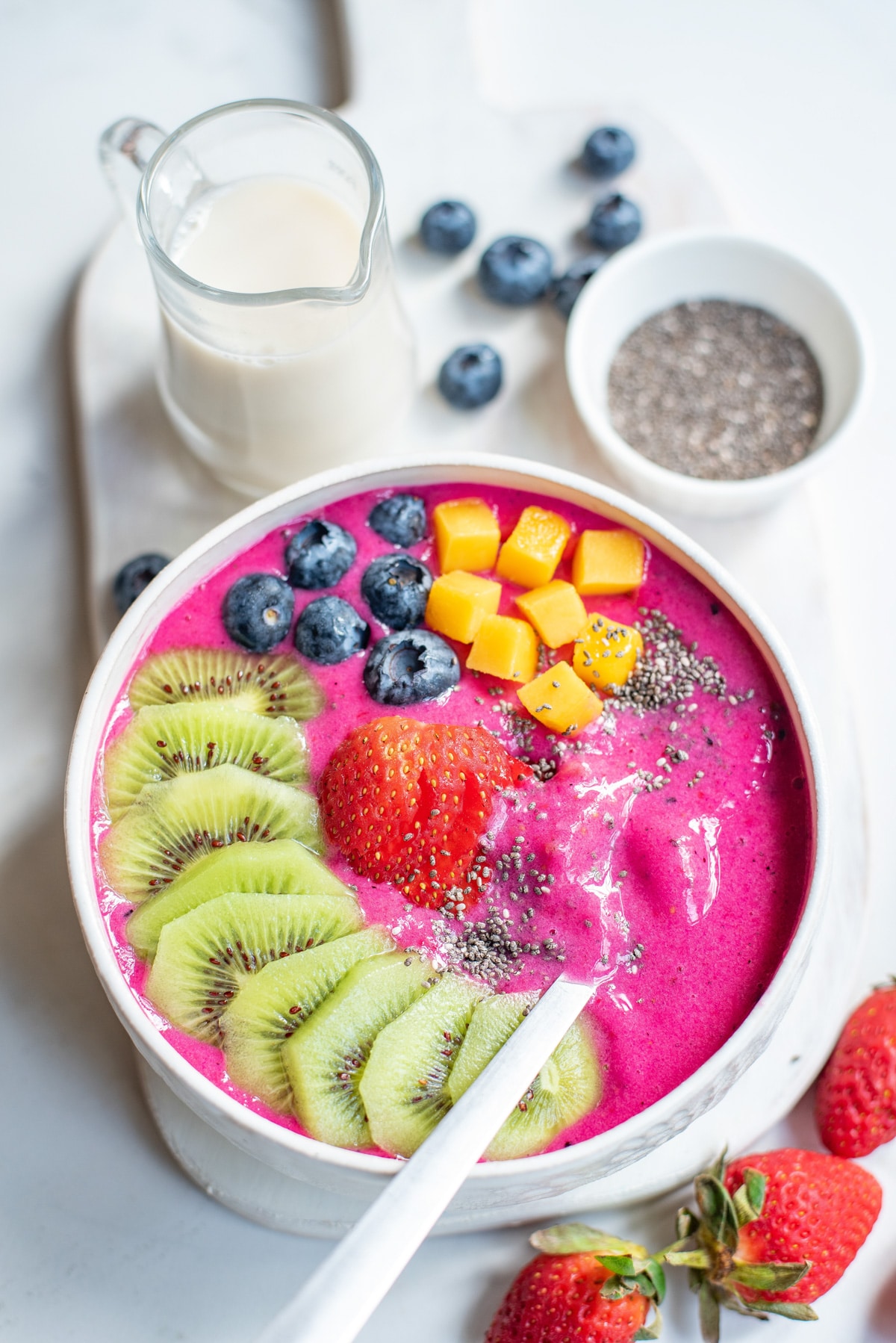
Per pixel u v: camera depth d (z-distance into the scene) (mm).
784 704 409
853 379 483
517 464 413
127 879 399
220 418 459
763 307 505
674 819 401
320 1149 368
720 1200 420
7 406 509
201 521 480
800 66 542
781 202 530
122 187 462
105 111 535
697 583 418
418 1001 388
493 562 423
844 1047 443
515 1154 381
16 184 528
